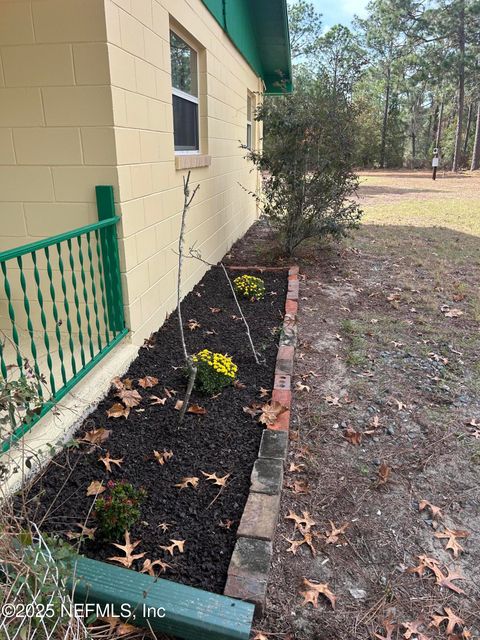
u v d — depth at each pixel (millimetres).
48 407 2406
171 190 4359
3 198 3328
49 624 1410
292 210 6750
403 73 31781
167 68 4113
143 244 3730
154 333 4055
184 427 2779
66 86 3057
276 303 5055
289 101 6320
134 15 3361
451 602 1903
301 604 1869
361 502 2402
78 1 2896
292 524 2242
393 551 2129
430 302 5254
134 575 1742
